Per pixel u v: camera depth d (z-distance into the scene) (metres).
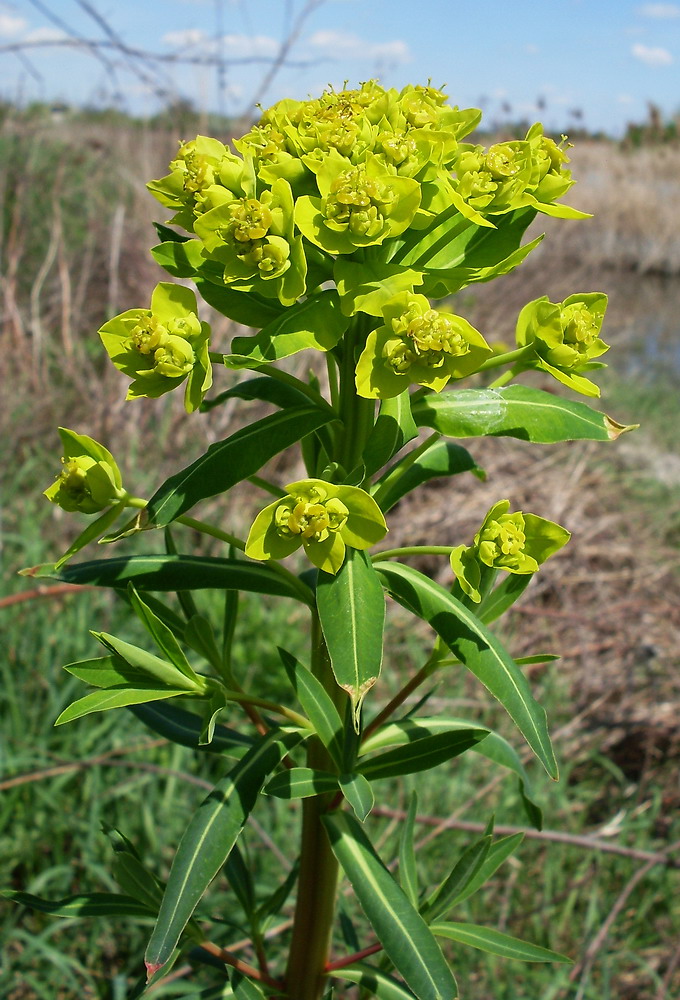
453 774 3.55
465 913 3.06
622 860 3.35
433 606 1.53
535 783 3.59
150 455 4.90
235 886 1.90
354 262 1.46
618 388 8.69
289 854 3.09
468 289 8.32
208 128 6.74
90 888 2.99
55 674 3.43
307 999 1.84
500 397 1.65
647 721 4.02
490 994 2.87
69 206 7.46
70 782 3.26
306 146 1.49
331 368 1.62
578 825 3.45
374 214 1.39
